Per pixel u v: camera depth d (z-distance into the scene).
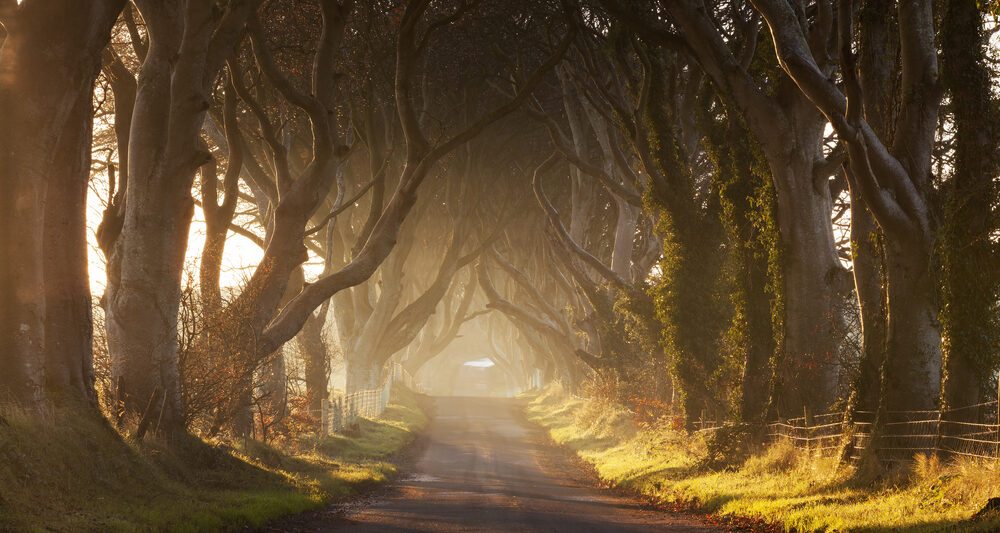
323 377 48.12
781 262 29.75
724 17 45.78
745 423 30.80
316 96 32.00
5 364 16.44
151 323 23.50
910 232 22.78
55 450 15.30
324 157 32.00
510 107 36.78
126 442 18.53
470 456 44.53
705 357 37.03
